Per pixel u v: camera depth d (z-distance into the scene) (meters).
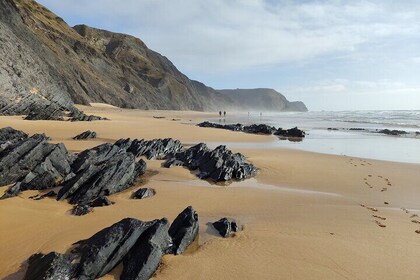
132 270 10.27
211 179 22.70
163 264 10.95
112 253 10.52
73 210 15.71
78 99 107.44
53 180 18.92
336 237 13.30
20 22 100.00
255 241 12.85
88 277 9.91
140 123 59.84
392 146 42.22
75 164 21.55
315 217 15.65
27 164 18.86
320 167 27.36
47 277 9.34
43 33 128.38
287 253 11.87
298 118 123.00
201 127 59.97
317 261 11.34
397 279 10.40
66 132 41.75
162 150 30.41
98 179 18.03
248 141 44.75
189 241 12.38
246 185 21.72
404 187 21.81
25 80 62.97
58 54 120.19
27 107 57.88
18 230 13.16
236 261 11.29
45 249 11.73
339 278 10.39
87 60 145.50
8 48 63.06
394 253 12.01
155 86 189.75
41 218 14.48
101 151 23.44
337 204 17.86
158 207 16.52
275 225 14.58
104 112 92.94
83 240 12.17
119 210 15.88
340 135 55.34
